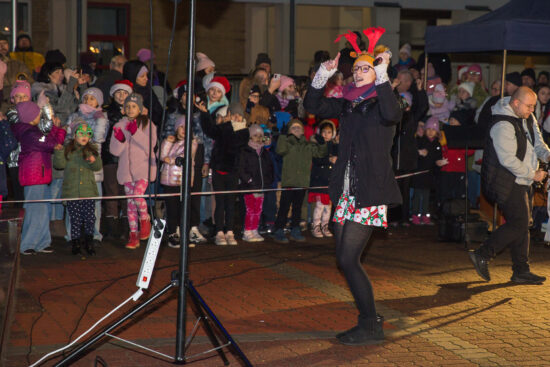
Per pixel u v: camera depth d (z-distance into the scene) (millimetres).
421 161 10578
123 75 9109
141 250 8422
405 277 7469
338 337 5359
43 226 8070
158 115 8781
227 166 8812
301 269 7707
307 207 10172
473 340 5449
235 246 8875
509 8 9578
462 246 9148
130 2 18281
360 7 18453
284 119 9820
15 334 5301
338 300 6500
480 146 9164
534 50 8875
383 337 5363
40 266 7512
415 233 10023
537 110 10594
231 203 8945
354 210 5211
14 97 7934
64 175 8070
